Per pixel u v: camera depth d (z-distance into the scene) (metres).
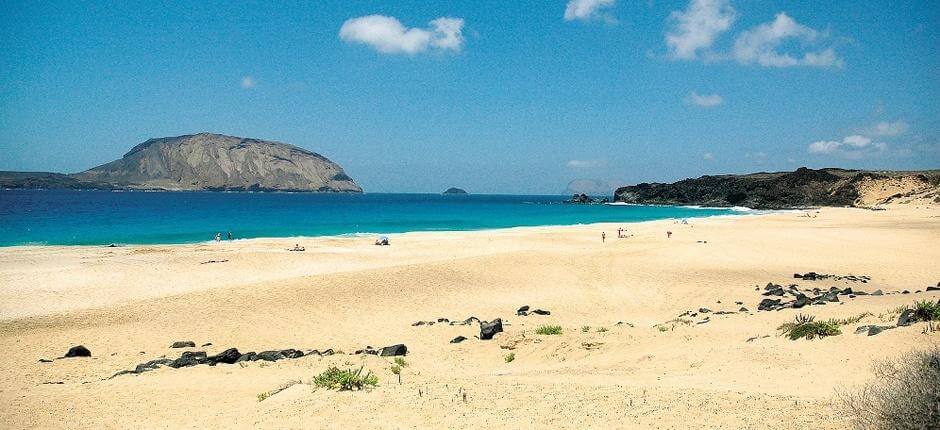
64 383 14.74
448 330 21.39
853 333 13.68
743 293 27.59
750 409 9.14
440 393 11.02
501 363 16.75
